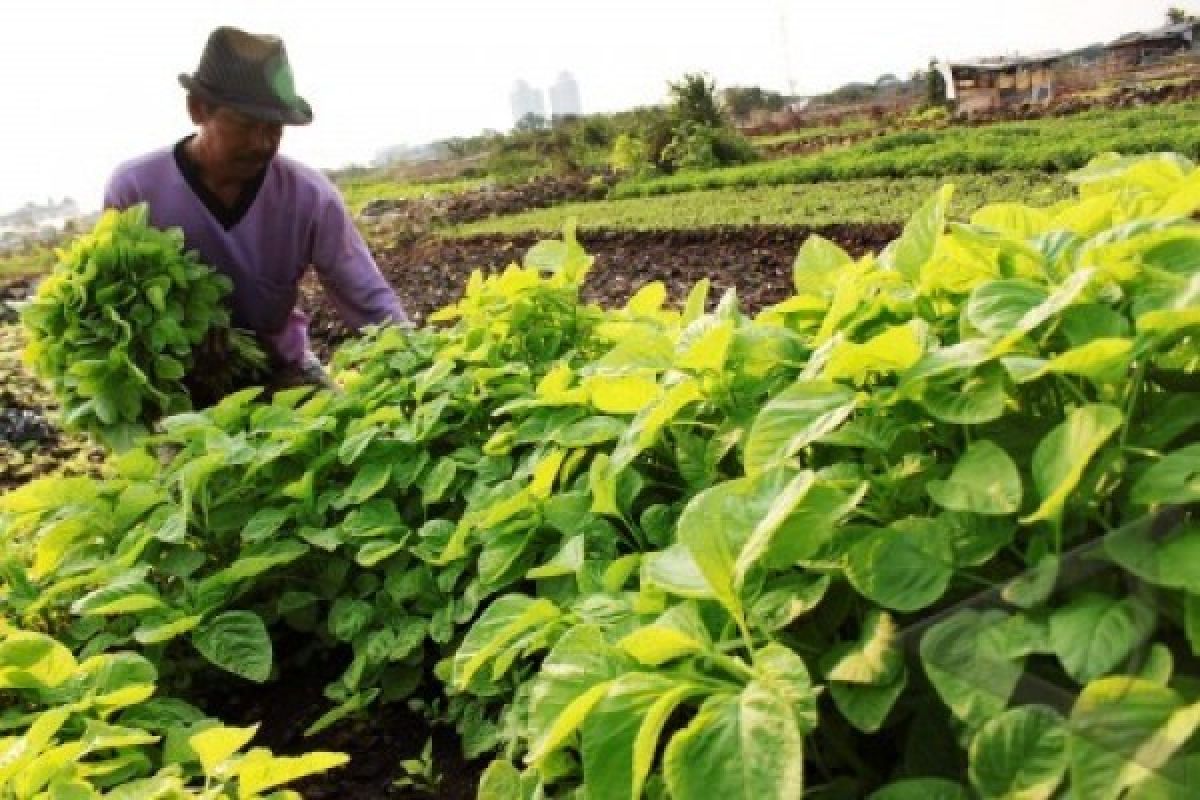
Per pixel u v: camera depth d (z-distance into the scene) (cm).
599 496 202
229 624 263
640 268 1007
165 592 307
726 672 139
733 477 199
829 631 141
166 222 415
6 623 272
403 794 255
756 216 1196
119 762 206
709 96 2105
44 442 635
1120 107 1529
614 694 130
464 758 262
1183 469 113
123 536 302
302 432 300
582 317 321
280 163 423
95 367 362
